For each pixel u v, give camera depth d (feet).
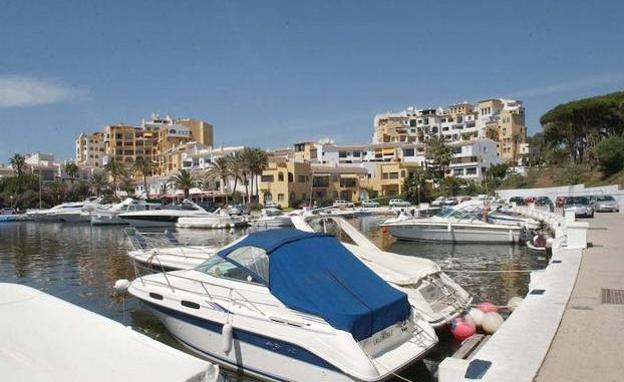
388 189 324.39
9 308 20.26
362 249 44.65
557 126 253.03
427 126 490.08
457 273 67.21
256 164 276.82
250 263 31.27
